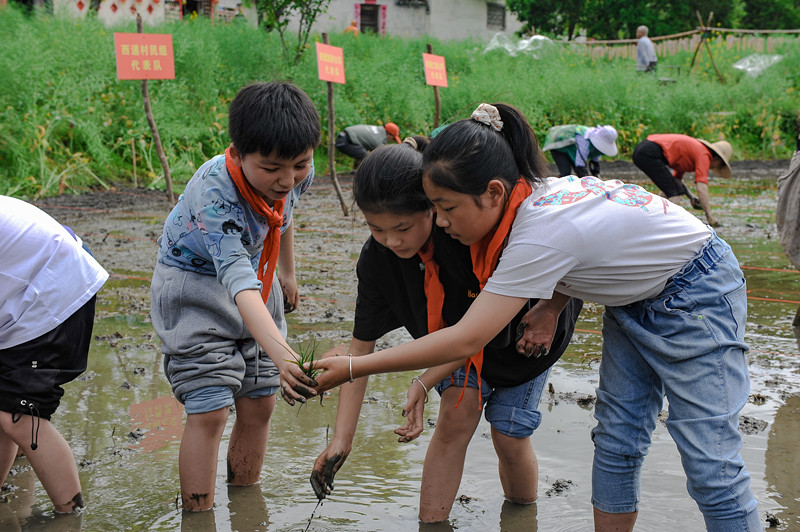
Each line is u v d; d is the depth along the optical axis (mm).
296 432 3561
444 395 2670
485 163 2158
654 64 19391
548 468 3166
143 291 6020
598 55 21453
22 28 11148
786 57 20625
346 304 5738
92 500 2877
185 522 2725
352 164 14461
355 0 23578
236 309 2814
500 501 2908
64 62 11555
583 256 2236
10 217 2652
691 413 2268
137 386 4023
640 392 2471
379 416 3725
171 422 3600
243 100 2514
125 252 7461
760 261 7379
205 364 2725
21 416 2670
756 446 3344
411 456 3297
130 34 8766
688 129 17906
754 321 5402
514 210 2270
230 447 3020
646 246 2279
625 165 15977
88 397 3867
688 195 9117
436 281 2510
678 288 2314
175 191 11469
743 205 11141
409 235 2359
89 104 11398
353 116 14219
